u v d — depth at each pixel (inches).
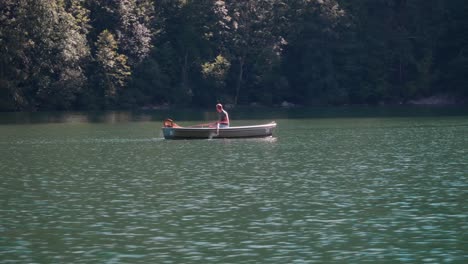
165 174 2390.5
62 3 7239.2
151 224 1652.3
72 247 1469.0
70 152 3110.2
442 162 2632.9
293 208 1808.6
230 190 2066.9
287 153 3002.0
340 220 1674.5
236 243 1488.7
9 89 7032.5
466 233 1544.0
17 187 2144.4
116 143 3545.8
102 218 1716.3
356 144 3385.8
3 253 1432.1
